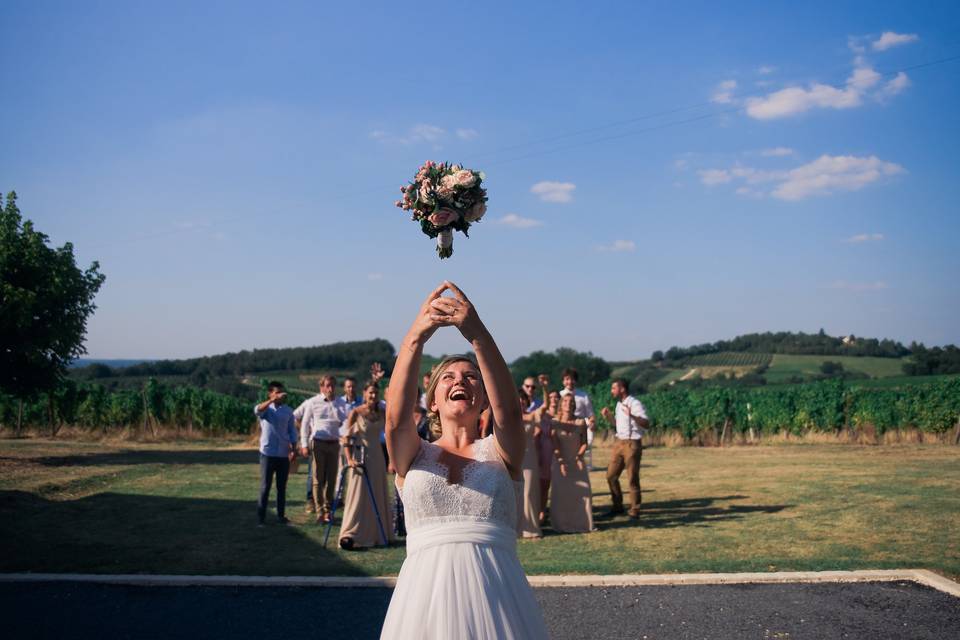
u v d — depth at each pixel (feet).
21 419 82.89
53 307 56.90
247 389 166.81
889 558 25.66
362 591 22.88
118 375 210.38
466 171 10.08
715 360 266.16
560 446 32.89
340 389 105.40
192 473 52.06
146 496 41.24
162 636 18.83
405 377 9.27
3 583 23.38
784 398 78.18
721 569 24.66
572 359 209.87
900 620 19.45
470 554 8.86
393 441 9.39
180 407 88.99
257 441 85.76
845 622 19.36
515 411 9.30
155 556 27.20
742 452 68.39
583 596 21.97
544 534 32.09
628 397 36.40
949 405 70.18
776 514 34.71
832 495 39.42
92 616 20.34
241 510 37.50
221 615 20.47
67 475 47.14
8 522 32.91
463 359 10.14
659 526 33.17
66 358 58.03
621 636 18.58
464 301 9.02
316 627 19.48
